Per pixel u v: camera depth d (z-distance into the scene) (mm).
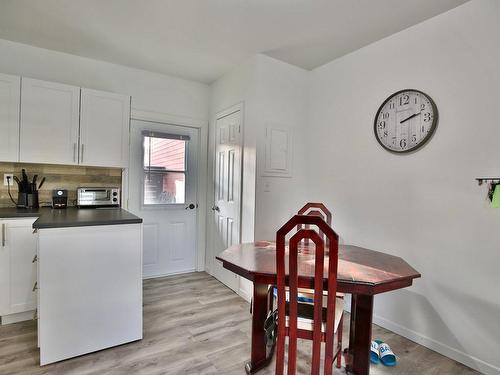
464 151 2053
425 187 2271
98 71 3209
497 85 1903
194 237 3914
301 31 2508
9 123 2590
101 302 2049
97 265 2025
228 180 3412
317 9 2191
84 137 2910
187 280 3566
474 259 2010
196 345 2182
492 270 1931
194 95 3809
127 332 2158
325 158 3121
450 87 2127
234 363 1984
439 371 1974
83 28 2551
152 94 3525
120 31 2590
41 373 1821
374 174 2645
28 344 2135
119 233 2096
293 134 3215
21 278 2436
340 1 2086
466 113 2041
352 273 1622
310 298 2064
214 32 2562
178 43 2781
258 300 1914
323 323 1655
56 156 2785
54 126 2771
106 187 3240
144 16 2346
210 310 2762
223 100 3562
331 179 3055
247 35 2598
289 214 3195
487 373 1944
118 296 2109
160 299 2994
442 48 2176
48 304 1879
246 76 3113
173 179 3752
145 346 2145
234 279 3232
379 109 2586
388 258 1955
